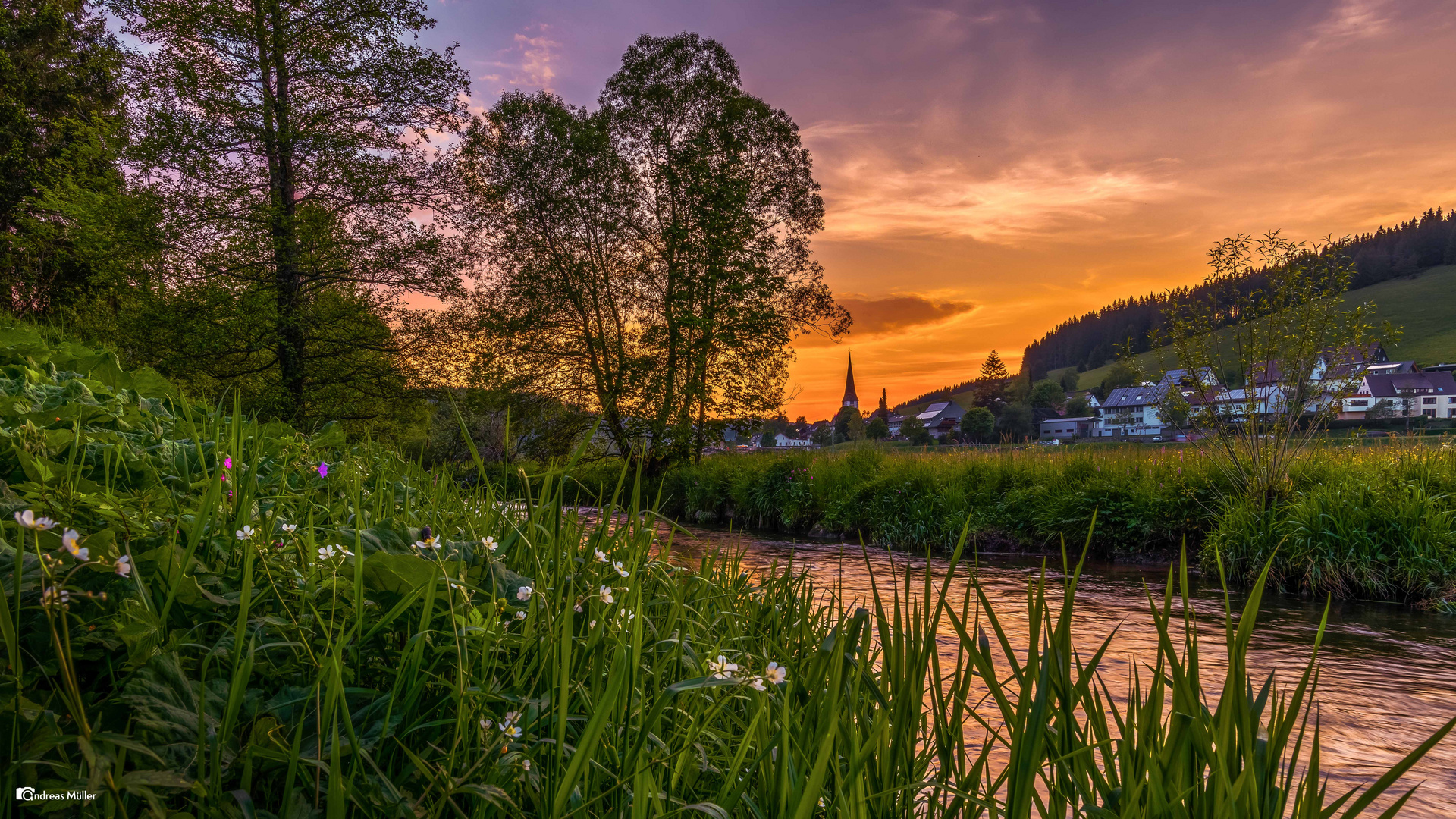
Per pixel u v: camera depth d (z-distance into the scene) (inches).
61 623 45.3
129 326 566.6
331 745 45.7
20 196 879.7
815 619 119.6
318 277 612.1
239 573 59.4
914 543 458.6
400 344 668.1
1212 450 392.8
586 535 91.4
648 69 885.8
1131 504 402.9
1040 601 54.0
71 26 965.2
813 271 948.0
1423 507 307.4
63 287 800.3
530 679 60.7
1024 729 52.6
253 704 48.3
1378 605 279.7
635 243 909.8
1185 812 48.7
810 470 601.6
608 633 62.4
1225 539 339.0
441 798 44.8
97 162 812.6
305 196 622.5
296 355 613.0
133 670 44.9
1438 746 136.8
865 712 76.9
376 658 58.1
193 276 583.5
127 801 40.3
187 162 554.3
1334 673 187.9
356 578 53.9
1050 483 458.3
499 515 84.4
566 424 850.1
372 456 148.1
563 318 922.7
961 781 60.6
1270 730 51.8
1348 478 339.6
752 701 72.2
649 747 58.8
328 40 602.9
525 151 872.9
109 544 50.6
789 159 924.0
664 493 784.9
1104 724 55.6
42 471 61.1
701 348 828.0
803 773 55.2
